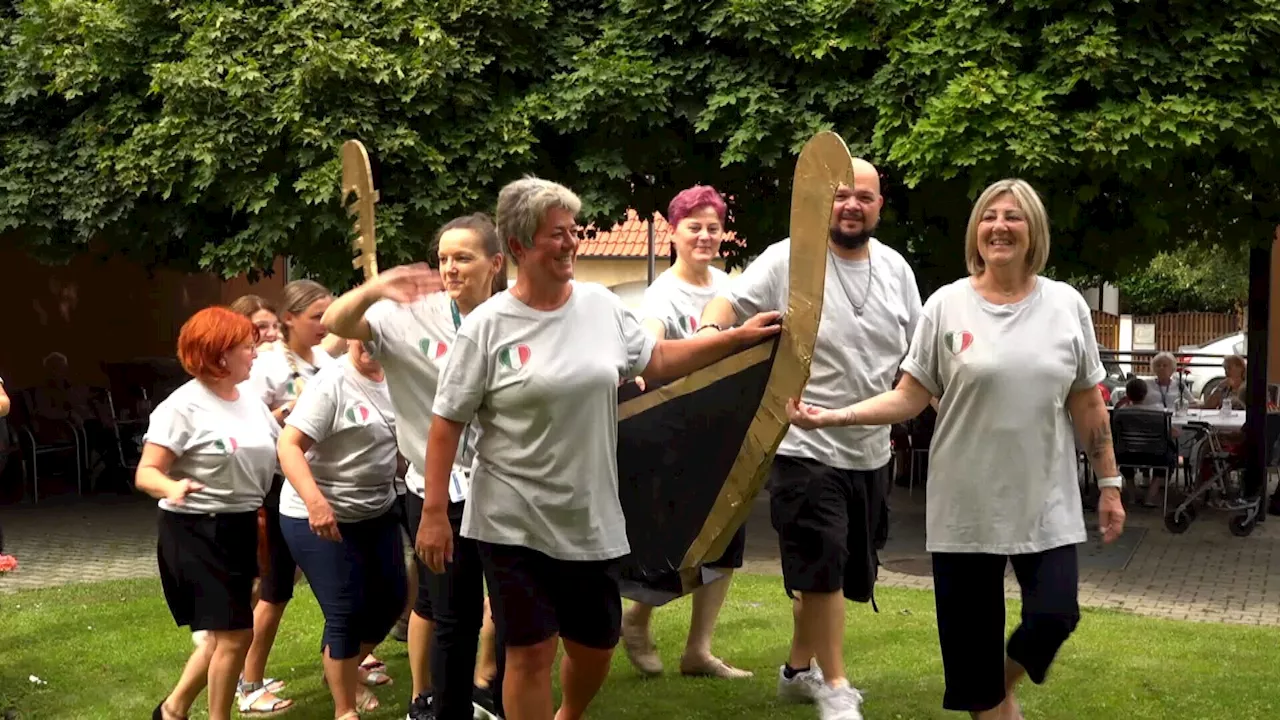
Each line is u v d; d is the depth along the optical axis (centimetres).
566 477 350
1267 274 1094
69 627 675
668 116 980
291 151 977
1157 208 942
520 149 955
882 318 472
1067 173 865
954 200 970
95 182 1034
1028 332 393
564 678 386
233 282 1719
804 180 357
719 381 372
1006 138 852
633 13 1000
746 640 625
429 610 454
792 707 504
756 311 464
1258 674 558
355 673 463
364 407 447
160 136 988
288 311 519
